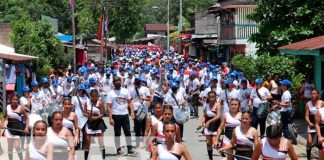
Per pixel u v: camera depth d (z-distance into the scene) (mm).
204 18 69875
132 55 75125
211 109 14414
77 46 48031
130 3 68500
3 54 24750
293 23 26078
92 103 14281
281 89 18484
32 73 31578
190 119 24297
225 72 31062
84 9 65312
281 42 26125
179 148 9375
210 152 14008
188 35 70375
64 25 66875
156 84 22453
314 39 21016
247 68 26422
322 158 12578
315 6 25297
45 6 63469
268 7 26359
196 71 30234
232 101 12359
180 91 16953
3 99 23828
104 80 23547
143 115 15953
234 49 48375
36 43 34906
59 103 19047
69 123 13078
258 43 27203
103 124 14414
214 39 60094
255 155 8734
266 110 17141
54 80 21984
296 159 8633
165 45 121375
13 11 58031
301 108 22938
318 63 20125
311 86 20047
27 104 16812
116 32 68938
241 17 45969
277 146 8562
